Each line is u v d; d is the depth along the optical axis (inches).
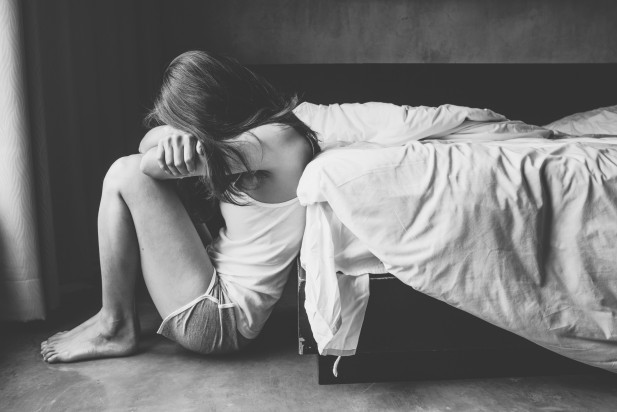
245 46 139.6
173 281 57.2
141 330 70.7
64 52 85.4
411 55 141.4
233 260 59.4
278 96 60.0
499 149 54.0
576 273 49.9
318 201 51.5
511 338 54.5
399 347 53.8
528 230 49.5
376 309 53.1
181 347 64.9
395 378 56.7
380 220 49.9
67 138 86.9
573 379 56.9
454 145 54.7
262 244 58.6
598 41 142.6
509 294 49.6
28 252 68.6
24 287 68.8
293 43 140.0
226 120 54.4
